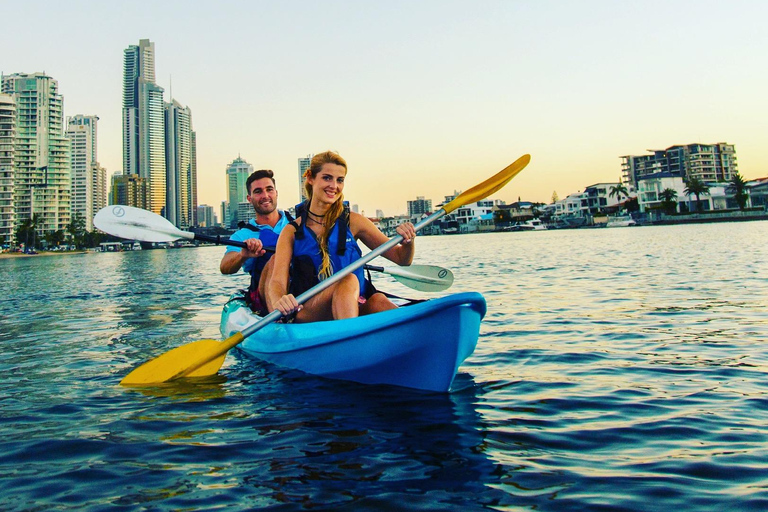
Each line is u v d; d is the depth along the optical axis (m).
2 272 35.91
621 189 99.50
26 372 4.91
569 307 8.12
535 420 3.21
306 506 2.19
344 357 4.12
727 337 5.54
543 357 4.90
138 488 2.40
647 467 2.51
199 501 2.26
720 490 2.25
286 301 4.03
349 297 4.22
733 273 12.23
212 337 6.65
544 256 24.00
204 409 3.60
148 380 4.32
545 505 2.16
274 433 3.08
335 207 4.44
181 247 161.38
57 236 121.81
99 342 6.53
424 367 3.79
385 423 3.21
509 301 9.10
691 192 89.69
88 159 181.00
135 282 19.41
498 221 116.62
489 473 2.48
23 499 2.31
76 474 2.57
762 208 83.06
